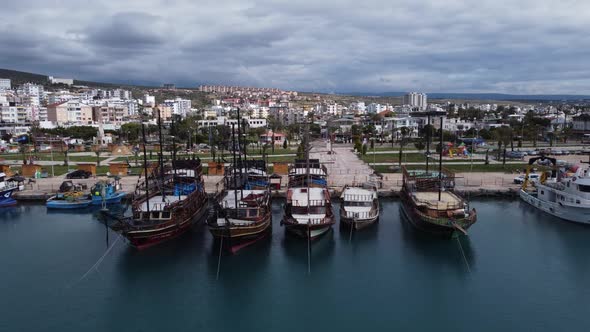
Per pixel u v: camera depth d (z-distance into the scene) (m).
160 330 39.81
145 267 51.75
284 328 40.00
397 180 93.06
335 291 46.47
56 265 52.62
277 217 69.75
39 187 88.44
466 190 82.81
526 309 42.66
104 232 64.25
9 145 172.38
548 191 72.50
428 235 60.88
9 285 47.72
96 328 39.97
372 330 39.59
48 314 42.06
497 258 54.16
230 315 42.19
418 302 44.19
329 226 57.78
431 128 178.75
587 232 63.00
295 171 77.75
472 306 43.31
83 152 155.12
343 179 93.62
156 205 58.78
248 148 164.88
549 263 52.62
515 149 147.38
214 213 57.00
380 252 55.78
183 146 164.25
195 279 48.88
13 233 64.31
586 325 40.00
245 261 53.09
